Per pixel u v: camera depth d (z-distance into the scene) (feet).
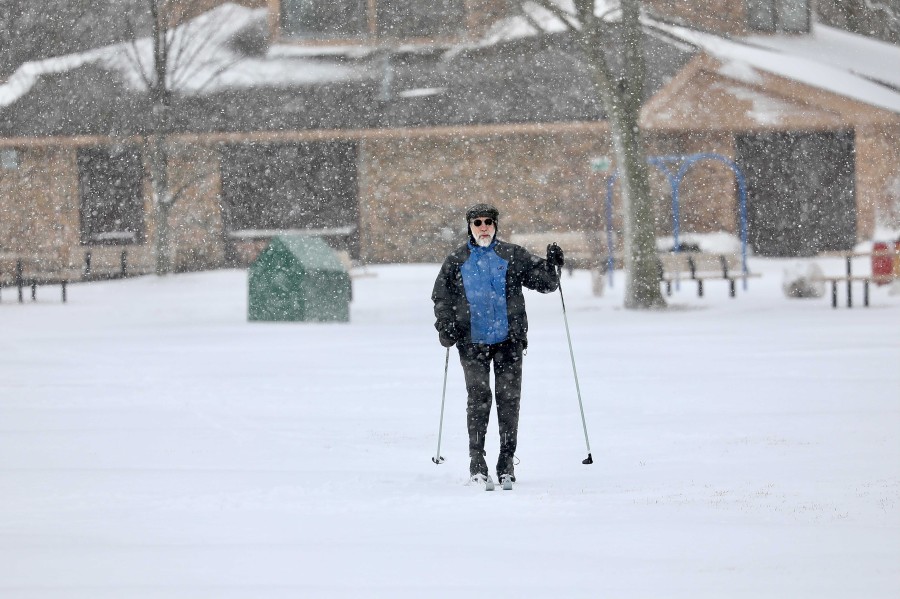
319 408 128.06
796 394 132.16
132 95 418.92
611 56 414.62
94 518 74.02
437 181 431.43
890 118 411.54
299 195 435.12
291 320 250.57
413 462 96.32
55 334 224.33
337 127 415.85
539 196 427.74
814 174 426.92
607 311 264.11
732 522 69.87
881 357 166.40
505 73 426.92
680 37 382.01
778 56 419.95
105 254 428.56
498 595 53.36
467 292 88.53
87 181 428.97
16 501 80.07
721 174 422.00
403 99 423.23
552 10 283.18
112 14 440.04
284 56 440.04
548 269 89.56
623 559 60.49
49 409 128.47
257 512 75.87
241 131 414.21
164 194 407.03
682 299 295.07
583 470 91.86
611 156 423.64
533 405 127.85
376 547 64.44
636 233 271.28
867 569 57.52
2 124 418.72
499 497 80.74
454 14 440.45
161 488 84.53
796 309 259.19
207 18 440.45
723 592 53.31
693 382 144.05
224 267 432.25
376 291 331.36
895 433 105.40
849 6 523.29
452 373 158.51
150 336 219.00
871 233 419.95
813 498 77.41
